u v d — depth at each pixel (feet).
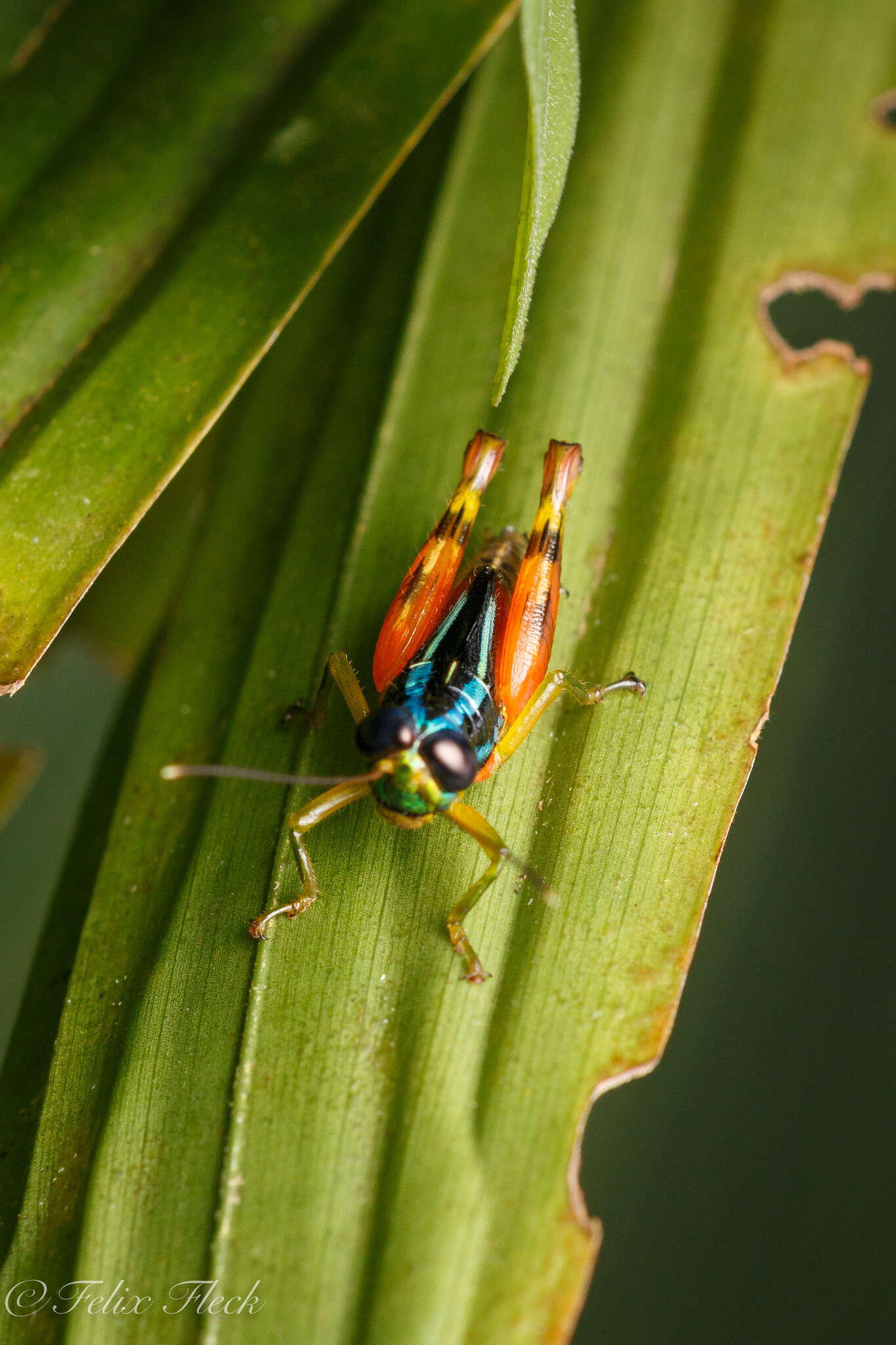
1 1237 0.63
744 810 0.67
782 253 0.68
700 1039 0.66
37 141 0.67
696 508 0.66
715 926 0.67
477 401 0.67
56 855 0.71
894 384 0.69
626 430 0.67
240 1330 0.62
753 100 0.69
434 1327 0.62
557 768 0.65
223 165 0.67
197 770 0.63
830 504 0.67
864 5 0.70
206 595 0.67
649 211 0.68
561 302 0.68
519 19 0.69
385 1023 0.64
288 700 0.66
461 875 0.65
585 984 0.64
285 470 0.68
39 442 0.65
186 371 0.65
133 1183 0.63
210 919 0.64
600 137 0.69
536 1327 0.62
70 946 0.65
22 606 0.64
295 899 0.64
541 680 0.65
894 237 0.69
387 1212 0.63
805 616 0.68
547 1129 0.63
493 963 0.64
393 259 0.68
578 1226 0.62
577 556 0.66
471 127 0.69
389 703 0.64
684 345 0.67
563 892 0.64
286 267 0.66
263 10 0.68
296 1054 0.63
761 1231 0.66
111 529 0.64
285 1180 0.63
